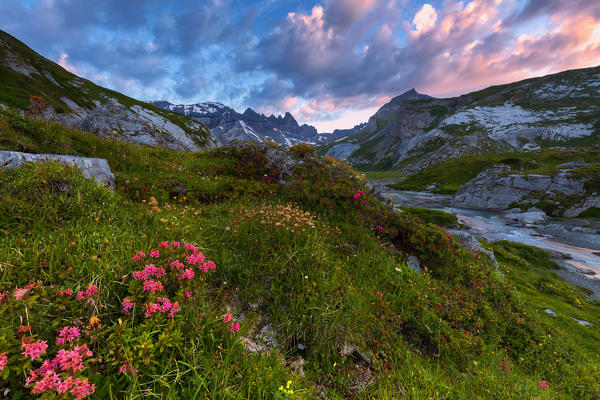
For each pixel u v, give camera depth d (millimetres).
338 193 9125
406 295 5488
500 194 61188
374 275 5977
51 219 3758
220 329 2924
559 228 41438
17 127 7590
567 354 7406
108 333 2371
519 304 8484
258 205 7680
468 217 51719
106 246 3246
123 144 10828
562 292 19047
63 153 7723
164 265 3094
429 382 3779
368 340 4141
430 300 5727
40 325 2074
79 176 4902
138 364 2143
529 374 6098
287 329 3701
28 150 6852
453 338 4914
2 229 3287
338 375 3479
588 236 36844
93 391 1779
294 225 5473
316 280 4516
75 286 2584
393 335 4453
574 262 28219
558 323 12688
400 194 92062
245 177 11055
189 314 2850
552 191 54406
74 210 4145
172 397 2164
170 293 3061
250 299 3971
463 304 6367
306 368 3428
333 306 4156
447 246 8352
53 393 1689
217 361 2566
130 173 8281
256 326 3668
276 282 4352
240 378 2627
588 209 48406
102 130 20109
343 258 6258
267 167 11641
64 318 2189
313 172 10977
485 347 5477
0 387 1780
